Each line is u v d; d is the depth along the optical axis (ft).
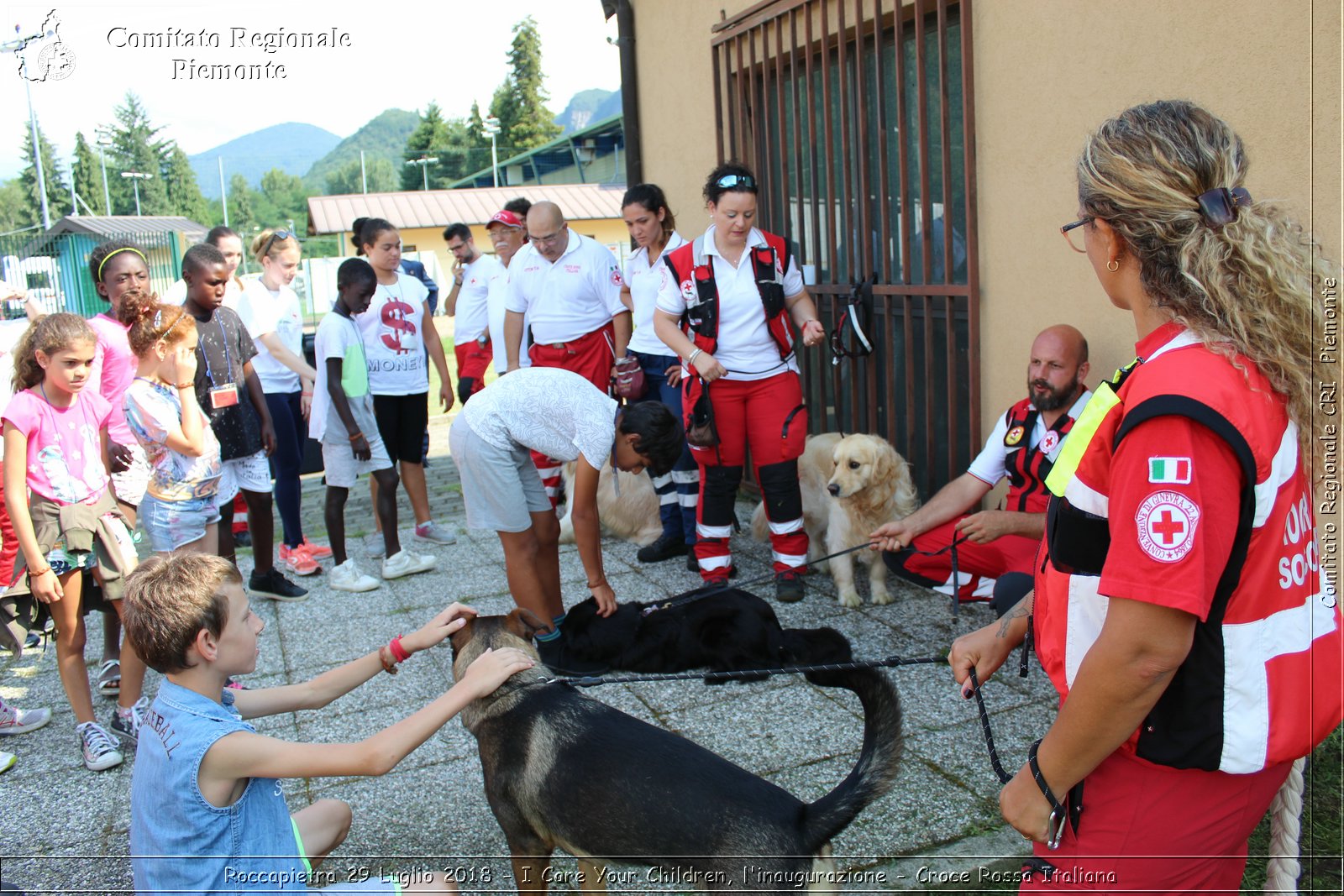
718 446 14.94
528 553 12.62
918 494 17.20
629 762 7.00
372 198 105.40
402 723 6.84
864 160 16.44
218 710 6.57
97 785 10.69
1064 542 4.98
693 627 12.39
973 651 6.39
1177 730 4.62
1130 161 4.62
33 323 10.97
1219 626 4.50
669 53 22.36
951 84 15.43
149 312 11.67
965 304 15.38
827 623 14.10
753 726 11.07
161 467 12.08
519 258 18.52
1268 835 8.23
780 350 14.73
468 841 9.23
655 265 17.31
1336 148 9.72
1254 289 4.38
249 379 15.33
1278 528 4.50
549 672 8.36
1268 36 10.25
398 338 17.99
